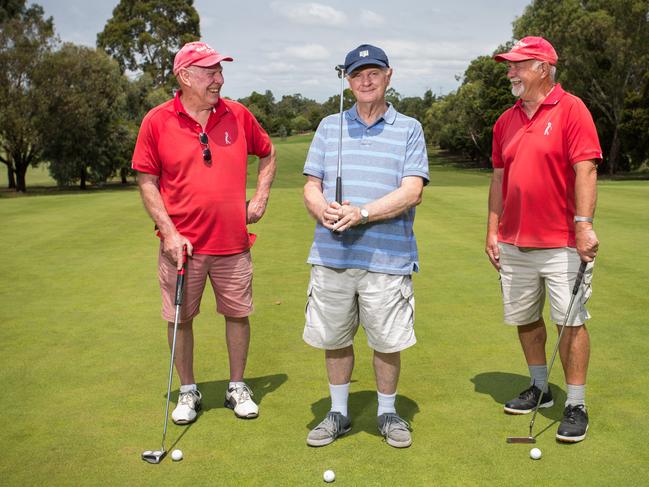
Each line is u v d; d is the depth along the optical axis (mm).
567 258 3469
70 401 3842
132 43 72375
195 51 3465
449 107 73062
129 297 6254
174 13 75188
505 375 4211
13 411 3699
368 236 3328
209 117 3617
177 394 3957
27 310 5824
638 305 5641
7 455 3180
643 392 3850
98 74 43125
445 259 7750
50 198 16641
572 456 3133
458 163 73188
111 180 55750
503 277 3727
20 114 39781
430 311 5605
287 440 3350
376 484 2885
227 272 3738
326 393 3971
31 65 39844
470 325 5219
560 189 3447
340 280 3383
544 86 3449
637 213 11398
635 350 4555
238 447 3273
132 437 3383
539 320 3734
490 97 60344
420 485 2873
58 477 2969
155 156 3645
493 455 3154
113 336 5059
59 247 8977
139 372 4301
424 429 3457
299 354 4652
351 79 3328
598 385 3965
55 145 42594
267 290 6414
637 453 3145
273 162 4039
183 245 3588
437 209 12445
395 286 3354
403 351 4641
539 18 47688
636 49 40188
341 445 3299
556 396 3924
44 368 4375
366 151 3375
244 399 3699
